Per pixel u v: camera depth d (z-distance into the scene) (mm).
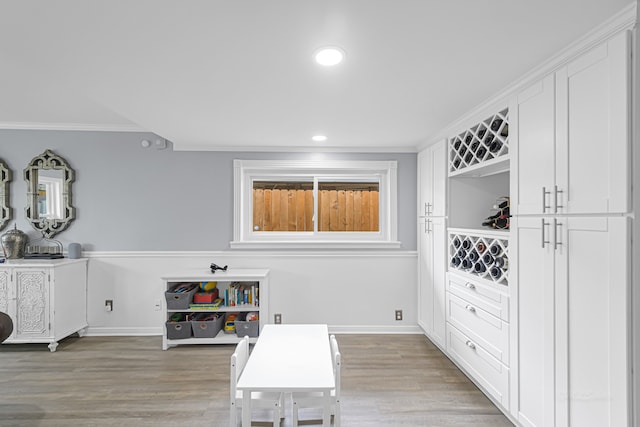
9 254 3457
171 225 3781
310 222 4012
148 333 3752
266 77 1937
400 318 3861
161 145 3744
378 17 1354
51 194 3670
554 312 1729
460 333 2781
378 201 4051
